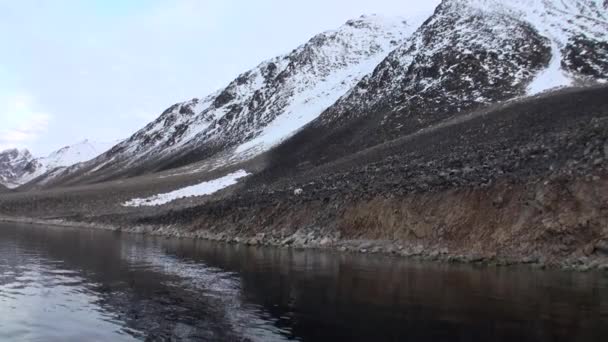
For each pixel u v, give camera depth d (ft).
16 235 202.28
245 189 268.62
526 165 119.55
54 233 217.97
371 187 148.97
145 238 190.19
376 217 135.54
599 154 105.19
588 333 52.80
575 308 63.10
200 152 535.19
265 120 528.22
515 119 184.55
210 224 196.13
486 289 75.61
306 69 597.11
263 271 98.07
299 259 116.06
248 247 149.79
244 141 495.82
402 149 207.00
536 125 161.99
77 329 58.34
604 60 265.54
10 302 72.23
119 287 83.46
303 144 361.92
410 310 63.67
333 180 181.78
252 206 186.09
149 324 59.98
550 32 317.42
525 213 106.22
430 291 75.25
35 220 330.75
